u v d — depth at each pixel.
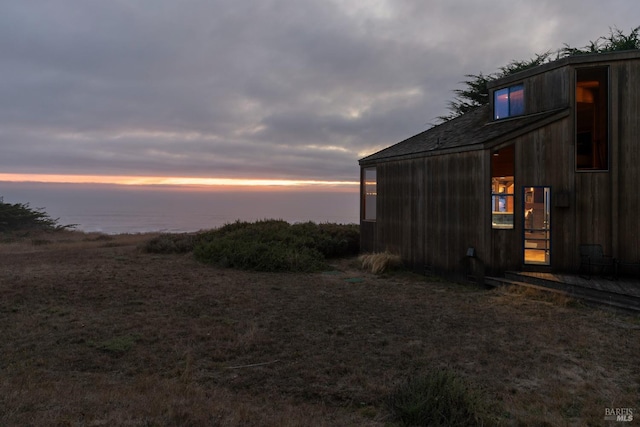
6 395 4.11
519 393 4.53
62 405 3.92
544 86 10.33
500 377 4.99
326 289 10.15
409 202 12.85
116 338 6.32
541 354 5.68
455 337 6.48
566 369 5.19
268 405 4.27
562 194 9.58
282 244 14.60
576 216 9.63
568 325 6.88
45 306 8.09
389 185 13.91
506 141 9.84
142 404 4.00
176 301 8.63
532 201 10.04
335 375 5.11
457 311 8.02
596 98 10.85
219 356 5.68
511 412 4.07
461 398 4.10
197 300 8.74
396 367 5.33
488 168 9.98
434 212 11.77
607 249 9.47
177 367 5.32
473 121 13.21
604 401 4.32
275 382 4.92
